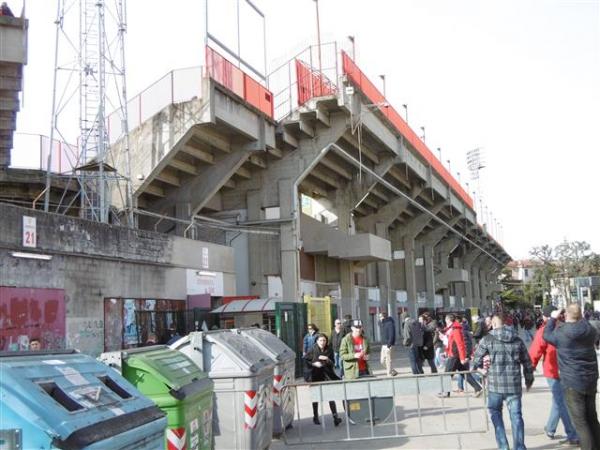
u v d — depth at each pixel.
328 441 10.48
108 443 4.07
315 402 12.52
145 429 4.72
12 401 3.77
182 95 24.47
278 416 10.91
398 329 52.50
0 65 14.60
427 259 60.78
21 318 15.05
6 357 4.38
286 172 30.94
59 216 16.48
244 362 8.95
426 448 9.88
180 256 22.77
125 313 19.31
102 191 21.56
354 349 13.22
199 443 7.18
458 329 15.45
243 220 31.31
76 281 17.17
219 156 27.84
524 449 8.84
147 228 28.33
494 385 8.95
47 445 3.69
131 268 19.88
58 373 4.51
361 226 46.97
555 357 9.72
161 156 24.47
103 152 22.67
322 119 29.41
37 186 24.17
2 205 14.57
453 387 16.56
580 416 8.13
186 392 6.77
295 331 21.69
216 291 25.59
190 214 27.72
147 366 6.68
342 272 40.38
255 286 30.94
